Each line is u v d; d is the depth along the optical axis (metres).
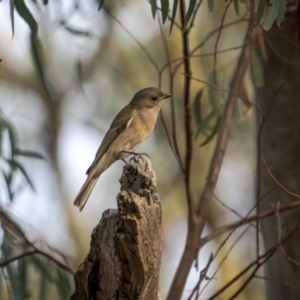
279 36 10.86
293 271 10.37
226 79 12.20
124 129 11.12
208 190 9.95
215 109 11.16
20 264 11.49
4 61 17.92
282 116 10.70
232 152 17.48
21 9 9.54
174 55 16.56
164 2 8.13
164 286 17.39
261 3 8.12
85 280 6.91
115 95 16.81
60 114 18.45
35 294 13.96
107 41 16.19
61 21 11.35
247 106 10.84
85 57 15.70
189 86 9.75
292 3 10.54
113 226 6.79
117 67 16.69
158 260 6.48
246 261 16.88
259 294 16.34
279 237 8.99
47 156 18.31
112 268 6.77
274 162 10.66
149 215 6.23
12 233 11.43
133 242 6.16
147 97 11.48
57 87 17.62
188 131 9.77
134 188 6.47
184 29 9.49
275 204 10.58
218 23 15.98
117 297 6.75
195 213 9.88
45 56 12.06
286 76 10.77
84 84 15.99
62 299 11.63
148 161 6.64
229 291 16.27
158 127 17.17
